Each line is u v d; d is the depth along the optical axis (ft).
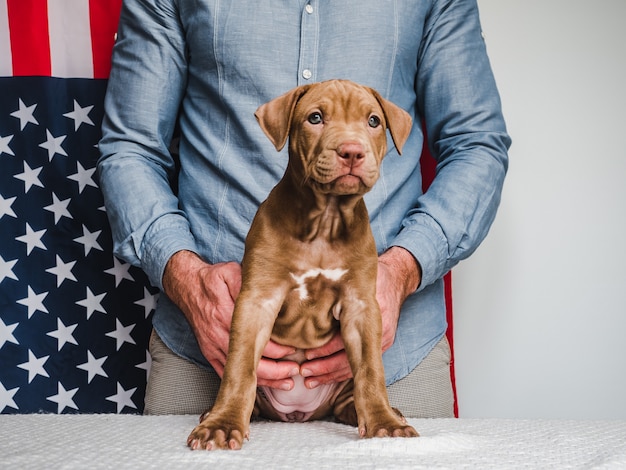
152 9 7.76
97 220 9.19
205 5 7.39
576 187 9.55
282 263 5.49
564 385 9.55
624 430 5.46
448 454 4.39
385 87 7.41
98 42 9.29
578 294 9.55
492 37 9.67
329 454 4.33
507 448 4.62
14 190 9.11
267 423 6.19
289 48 7.28
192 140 7.63
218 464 3.98
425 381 7.38
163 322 7.54
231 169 7.21
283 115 5.45
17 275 9.04
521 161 9.57
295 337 5.85
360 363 5.42
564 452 4.47
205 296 6.37
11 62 9.20
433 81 7.88
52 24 9.25
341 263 5.53
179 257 6.81
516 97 9.61
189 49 7.80
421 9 7.67
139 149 7.73
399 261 6.69
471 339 9.57
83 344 9.10
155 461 4.06
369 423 5.05
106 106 7.98
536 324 9.54
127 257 7.18
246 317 5.36
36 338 9.02
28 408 8.92
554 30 9.61
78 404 9.04
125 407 9.12
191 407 7.37
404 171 7.42
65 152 9.20
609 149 9.53
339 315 5.72
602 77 9.56
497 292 9.56
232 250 7.16
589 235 9.56
